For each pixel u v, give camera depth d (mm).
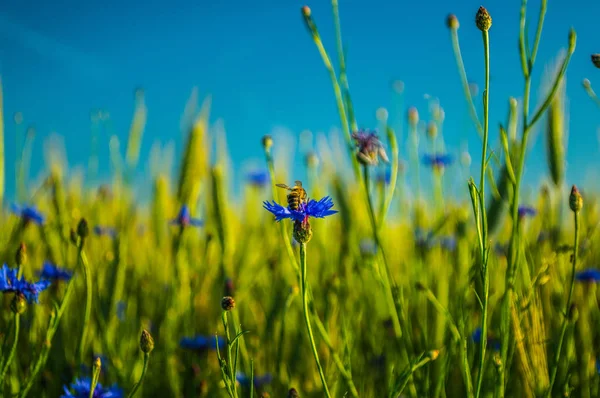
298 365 655
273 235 852
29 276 671
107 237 799
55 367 618
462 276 626
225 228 713
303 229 445
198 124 841
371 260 584
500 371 461
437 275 684
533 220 678
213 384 624
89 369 619
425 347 560
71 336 675
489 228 518
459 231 649
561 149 633
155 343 686
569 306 476
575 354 596
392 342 622
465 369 465
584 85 514
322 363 632
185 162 834
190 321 681
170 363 651
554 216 646
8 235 786
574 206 469
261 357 649
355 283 717
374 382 603
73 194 921
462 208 680
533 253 633
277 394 604
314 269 790
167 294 726
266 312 698
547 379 494
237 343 456
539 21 458
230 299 448
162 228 824
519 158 470
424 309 631
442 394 536
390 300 542
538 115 461
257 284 787
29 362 597
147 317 778
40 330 632
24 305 497
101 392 514
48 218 764
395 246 811
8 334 510
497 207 516
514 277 475
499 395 463
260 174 935
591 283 633
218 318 711
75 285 678
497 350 544
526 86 466
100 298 656
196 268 748
